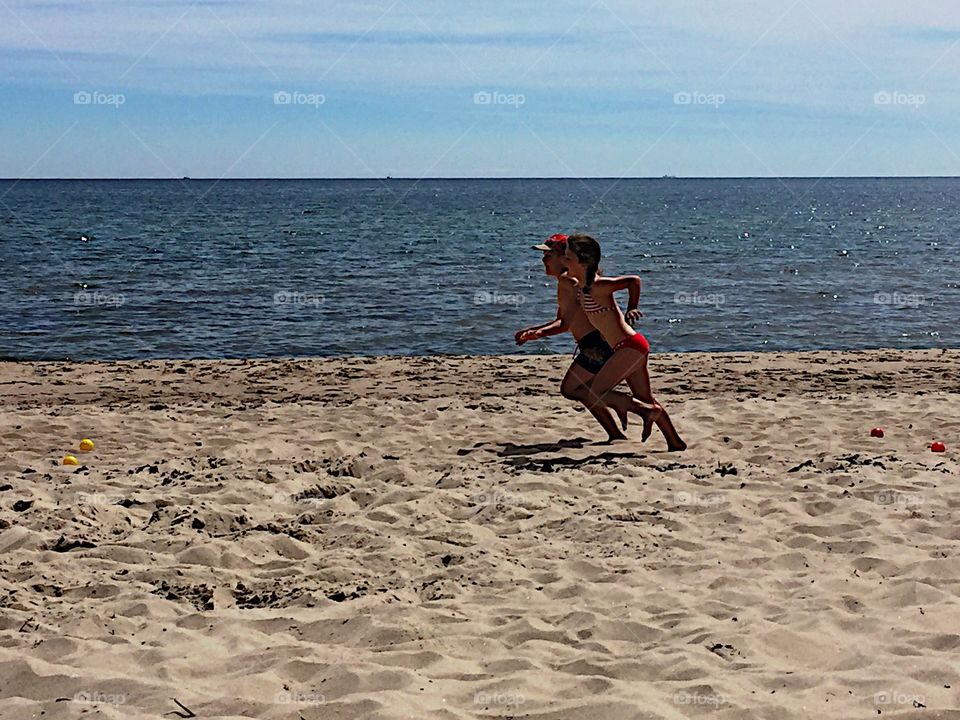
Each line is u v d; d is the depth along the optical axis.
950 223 74.19
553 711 4.11
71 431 10.30
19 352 18.39
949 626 4.95
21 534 6.50
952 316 23.34
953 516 6.93
